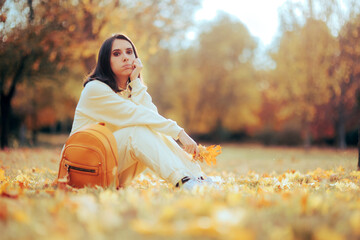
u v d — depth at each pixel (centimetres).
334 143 1872
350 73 1160
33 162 472
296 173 342
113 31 958
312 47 1209
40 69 892
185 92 2622
